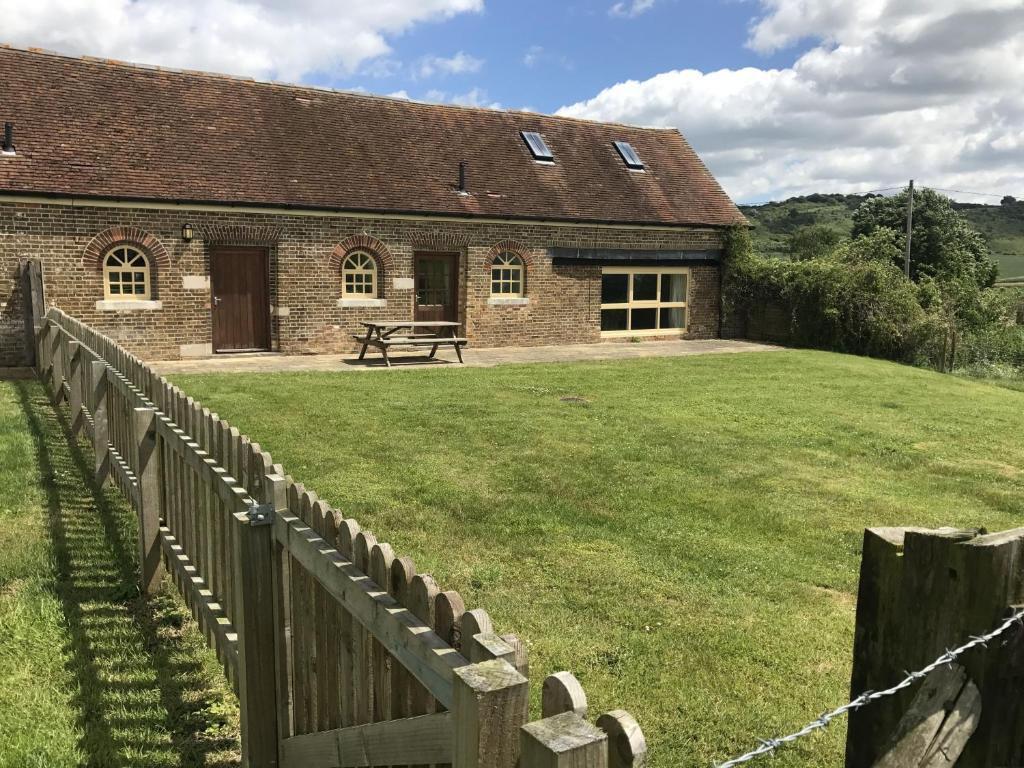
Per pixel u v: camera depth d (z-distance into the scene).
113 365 6.43
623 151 22.77
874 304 20.95
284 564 2.91
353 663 2.42
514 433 9.13
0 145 13.91
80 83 15.73
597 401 11.58
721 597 4.93
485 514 6.27
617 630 4.44
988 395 14.57
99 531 5.60
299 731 2.93
